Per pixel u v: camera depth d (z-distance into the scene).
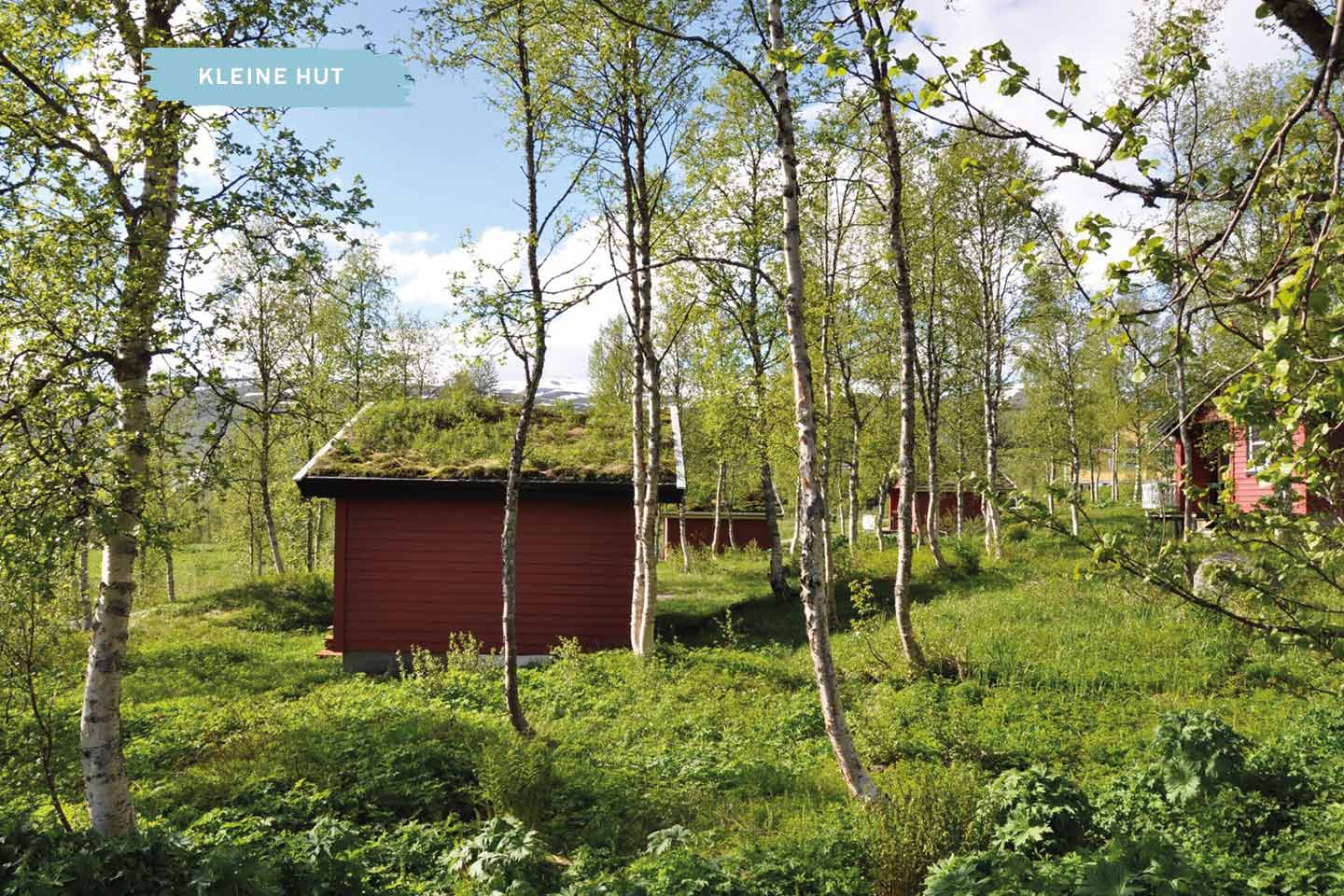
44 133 7.03
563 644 15.14
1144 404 25.50
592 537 16.56
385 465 16.53
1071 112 3.20
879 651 12.97
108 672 6.95
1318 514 3.56
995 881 4.83
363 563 16.28
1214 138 14.92
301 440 28.88
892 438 28.61
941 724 9.58
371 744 9.27
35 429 6.48
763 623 18.22
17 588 6.50
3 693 9.66
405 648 16.22
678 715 11.01
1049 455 34.25
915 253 21.06
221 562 45.28
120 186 7.13
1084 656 11.70
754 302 19.86
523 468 16.62
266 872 5.41
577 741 9.99
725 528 39.69
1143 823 6.30
